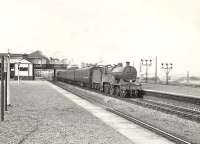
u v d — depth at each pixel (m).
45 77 127.69
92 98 29.12
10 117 16.81
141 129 13.48
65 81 81.12
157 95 29.67
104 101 27.19
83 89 44.91
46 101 26.22
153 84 58.97
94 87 43.69
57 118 16.55
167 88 42.28
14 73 85.25
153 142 10.95
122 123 15.02
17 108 21.05
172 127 14.61
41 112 19.03
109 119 16.33
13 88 45.19
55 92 37.81
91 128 13.56
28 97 29.97
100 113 18.80
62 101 26.42
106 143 10.64
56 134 12.15
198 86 48.19
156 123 15.64
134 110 21.06
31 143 10.59
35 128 13.48
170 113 19.14
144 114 19.06
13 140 11.05
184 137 12.14
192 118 17.03
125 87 31.58
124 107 22.84
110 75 34.72
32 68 85.62
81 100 27.48
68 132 12.58
